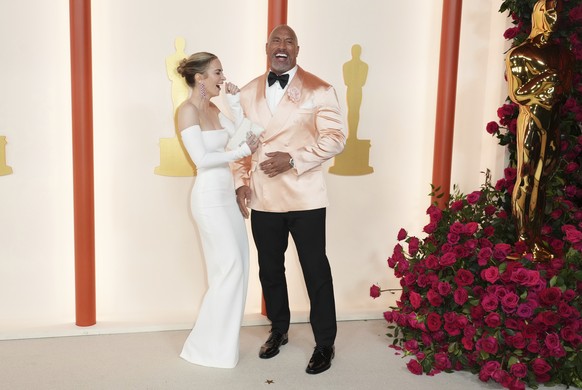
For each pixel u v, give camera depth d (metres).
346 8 3.59
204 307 2.95
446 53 3.57
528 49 2.98
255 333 3.39
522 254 3.03
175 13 3.40
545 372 2.72
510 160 3.57
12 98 3.27
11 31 3.23
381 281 3.87
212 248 2.89
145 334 3.34
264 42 3.54
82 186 3.23
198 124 2.80
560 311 2.68
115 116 3.40
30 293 3.43
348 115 3.66
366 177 3.77
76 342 3.21
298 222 2.91
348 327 3.53
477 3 3.76
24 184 3.35
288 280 3.74
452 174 3.89
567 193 3.40
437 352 3.00
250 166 3.08
